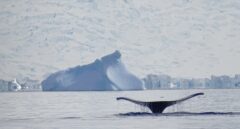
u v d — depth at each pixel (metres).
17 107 57.34
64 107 57.75
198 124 41.28
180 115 47.78
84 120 45.91
